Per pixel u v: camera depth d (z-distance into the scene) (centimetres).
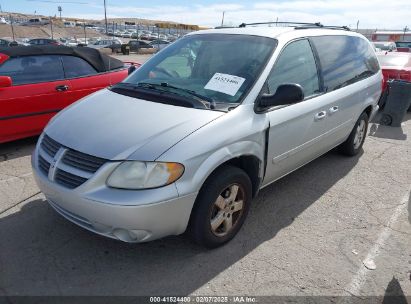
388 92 734
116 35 7069
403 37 4503
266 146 328
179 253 306
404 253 322
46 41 3450
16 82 509
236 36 376
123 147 261
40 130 535
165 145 261
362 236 345
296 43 374
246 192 321
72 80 561
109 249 308
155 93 326
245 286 276
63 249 305
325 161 521
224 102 311
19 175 444
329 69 418
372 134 679
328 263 305
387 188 446
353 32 503
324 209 390
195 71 357
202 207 283
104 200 250
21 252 300
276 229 349
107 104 320
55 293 261
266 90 327
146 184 252
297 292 273
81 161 266
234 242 325
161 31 6819
